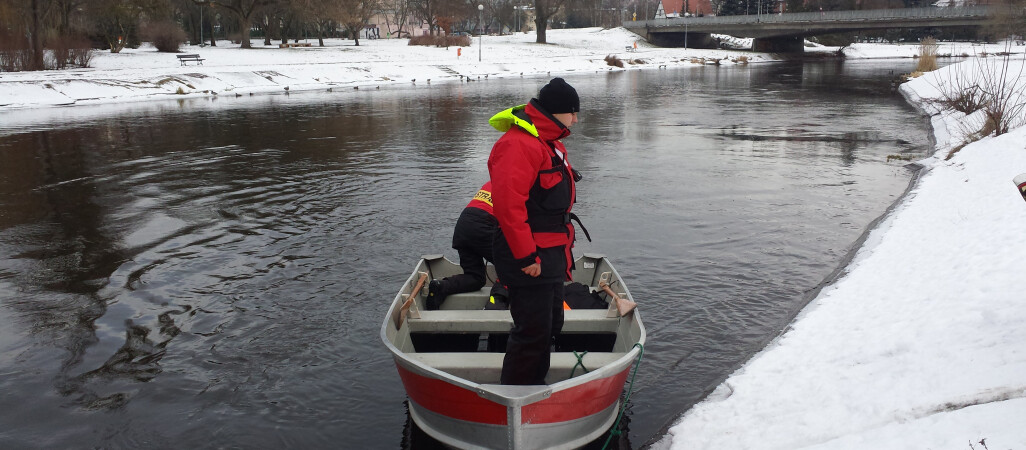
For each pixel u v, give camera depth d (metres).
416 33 120.44
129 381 4.91
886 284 6.28
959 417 3.55
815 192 10.77
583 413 3.87
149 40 55.94
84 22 49.78
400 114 22.72
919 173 12.12
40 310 6.14
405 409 4.55
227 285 6.73
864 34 108.75
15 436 4.25
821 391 4.36
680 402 4.64
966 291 5.62
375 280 6.86
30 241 8.23
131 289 6.64
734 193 10.72
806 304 6.23
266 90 33.66
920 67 40.00
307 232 8.56
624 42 85.19
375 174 12.30
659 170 12.69
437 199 10.29
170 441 4.22
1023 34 54.50
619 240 8.20
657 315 6.01
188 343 5.49
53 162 13.70
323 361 5.20
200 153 14.80
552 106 3.52
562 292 3.97
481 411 3.67
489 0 92.56
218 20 88.94
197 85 32.53
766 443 3.88
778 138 16.95
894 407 3.90
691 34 90.75
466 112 23.28
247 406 4.60
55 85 27.88
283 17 64.94
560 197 3.70
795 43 88.94
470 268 5.50
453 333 4.88
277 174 12.37
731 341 5.54
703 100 28.19
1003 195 8.61
